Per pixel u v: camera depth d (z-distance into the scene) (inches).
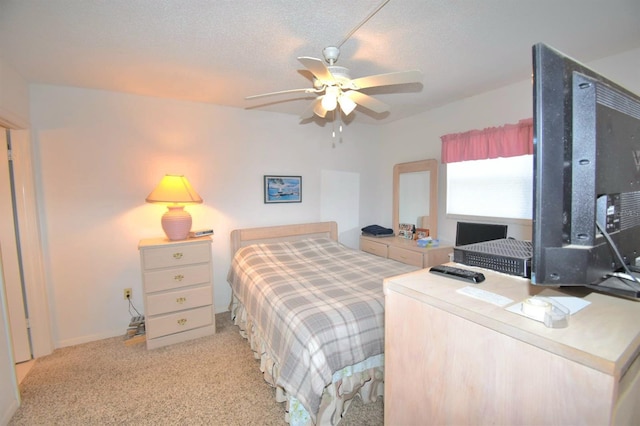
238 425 67.4
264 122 139.5
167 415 70.6
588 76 27.4
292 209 149.5
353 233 169.5
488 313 29.5
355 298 76.5
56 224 101.8
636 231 33.7
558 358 24.0
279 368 67.4
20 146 93.6
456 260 48.9
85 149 105.2
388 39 74.6
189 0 58.1
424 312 35.6
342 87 73.5
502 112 111.7
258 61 85.5
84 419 69.5
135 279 114.7
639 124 32.6
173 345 104.0
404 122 157.2
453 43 77.3
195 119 123.8
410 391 38.2
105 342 106.7
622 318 28.3
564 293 35.1
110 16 63.0
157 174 117.4
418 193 148.2
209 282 110.8
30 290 95.4
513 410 27.3
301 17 64.4
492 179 117.0
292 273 101.3
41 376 85.9
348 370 68.6
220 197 130.7
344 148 163.8
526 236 107.2
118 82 99.7
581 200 27.0
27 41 72.3
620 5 62.0
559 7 62.4
